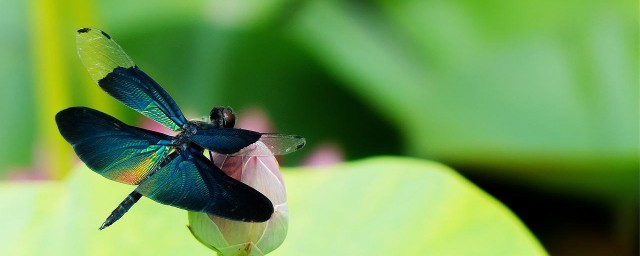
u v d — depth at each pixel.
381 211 1.08
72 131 0.99
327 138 1.33
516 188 1.29
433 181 1.09
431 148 1.29
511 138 1.28
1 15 1.35
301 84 1.35
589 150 1.27
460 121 1.29
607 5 1.35
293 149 0.99
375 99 1.32
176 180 0.98
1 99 1.30
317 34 1.36
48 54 1.15
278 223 1.00
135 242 1.07
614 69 1.31
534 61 1.33
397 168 1.10
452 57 1.34
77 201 1.07
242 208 0.98
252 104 1.34
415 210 1.08
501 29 1.35
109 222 0.99
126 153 0.99
